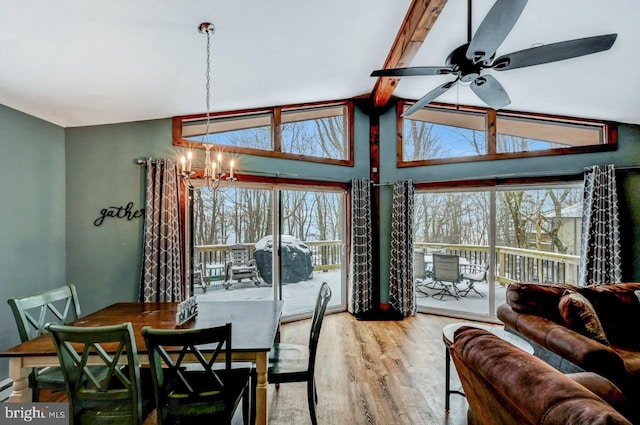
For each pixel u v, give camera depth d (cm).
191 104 356
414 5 256
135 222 360
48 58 229
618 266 374
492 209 450
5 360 275
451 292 489
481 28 165
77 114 321
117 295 355
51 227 327
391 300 482
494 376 132
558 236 440
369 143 500
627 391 204
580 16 239
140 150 364
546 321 250
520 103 407
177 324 220
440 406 249
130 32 217
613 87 324
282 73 333
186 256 376
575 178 409
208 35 237
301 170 455
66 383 168
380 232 496
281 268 459
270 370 218
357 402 255
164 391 171
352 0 238
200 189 409
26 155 301
